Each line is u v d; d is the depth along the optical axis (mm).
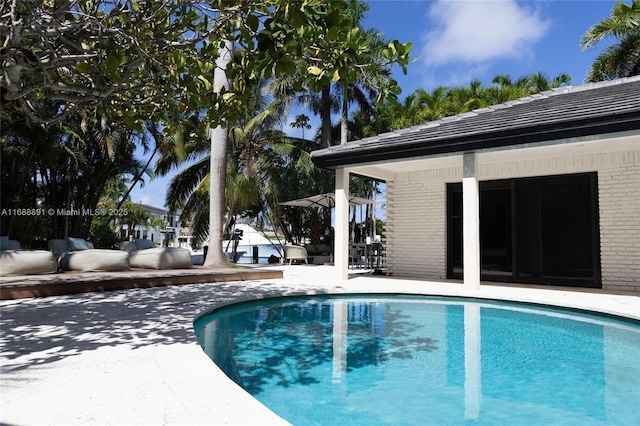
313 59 3322
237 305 6715
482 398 3207
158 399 2400
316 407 3006
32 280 7289
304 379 3611
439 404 3084
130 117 4609
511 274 10102
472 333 5383
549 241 9602
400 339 5059
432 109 23453
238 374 3729
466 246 8172
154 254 9930
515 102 10672
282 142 19141
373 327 5695
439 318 6301
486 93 23969
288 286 8594
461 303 7441
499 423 2758
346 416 2855
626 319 5809
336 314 6590
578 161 9164
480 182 10719
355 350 4555
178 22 3807
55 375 2840
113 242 20078
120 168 19016
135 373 2885
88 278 7691
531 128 7316
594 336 5242
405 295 7977
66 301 6266
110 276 8164
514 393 3324
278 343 4840
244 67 3746
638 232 8453
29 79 4203
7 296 6289
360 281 9742
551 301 6816
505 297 7316
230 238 20266
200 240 20094
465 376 3723
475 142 7969
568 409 3002
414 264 11367
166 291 7574
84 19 3291
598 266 8898
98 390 2549
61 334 4121
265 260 25859
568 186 9414
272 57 2713
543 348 4707
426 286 8742
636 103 6746
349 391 3332
